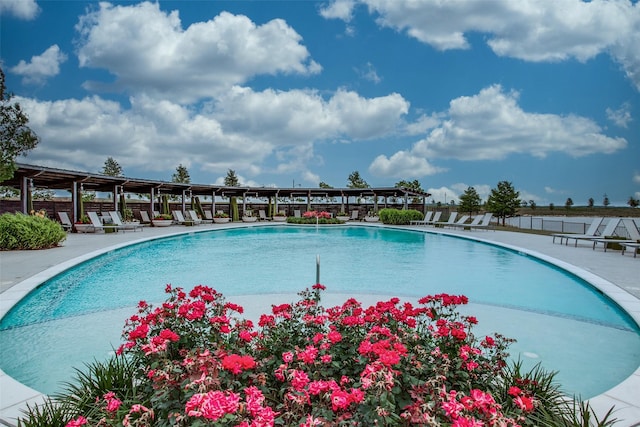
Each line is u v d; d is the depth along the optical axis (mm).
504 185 30719
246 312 4969
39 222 10242
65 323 4723
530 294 6355
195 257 10500
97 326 4609
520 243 12578
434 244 13812
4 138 11547
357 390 1585
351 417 1655
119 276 7805
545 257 9328
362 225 22438
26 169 13305
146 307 2980
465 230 18516
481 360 2344
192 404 1440
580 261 8703
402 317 2500
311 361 1927
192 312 2492
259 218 27062
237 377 1932
